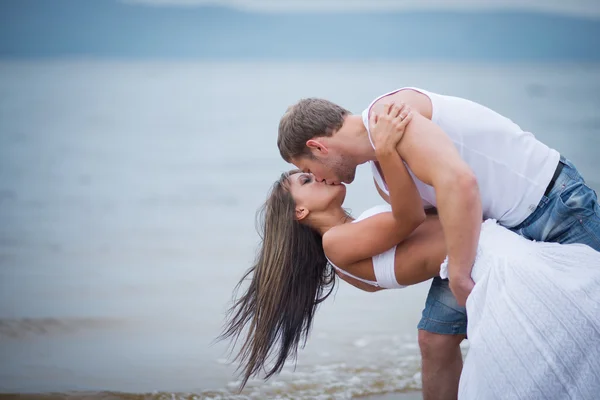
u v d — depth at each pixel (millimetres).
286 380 6070
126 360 6664
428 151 3746
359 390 5852
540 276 3787
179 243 12391
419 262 4281
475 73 86188
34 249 12039
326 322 7730
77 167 23125
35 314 8211
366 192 15695
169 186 19016
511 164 4074
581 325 3705
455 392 4602
